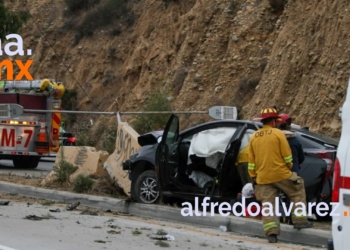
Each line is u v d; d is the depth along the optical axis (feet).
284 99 79.66
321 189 34.99
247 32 96.94
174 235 34.19
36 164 78.69
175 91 104.37
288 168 31.89
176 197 40.01
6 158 77.77
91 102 124.77
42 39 141.28
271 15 96.94
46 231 33.91
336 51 73.87
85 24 136.67
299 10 84.43
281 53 83.87
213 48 100.83
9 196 47.78
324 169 34.88
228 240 33.01
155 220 39.22
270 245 31.73
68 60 135.33
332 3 78.23
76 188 46.70
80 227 35.53
